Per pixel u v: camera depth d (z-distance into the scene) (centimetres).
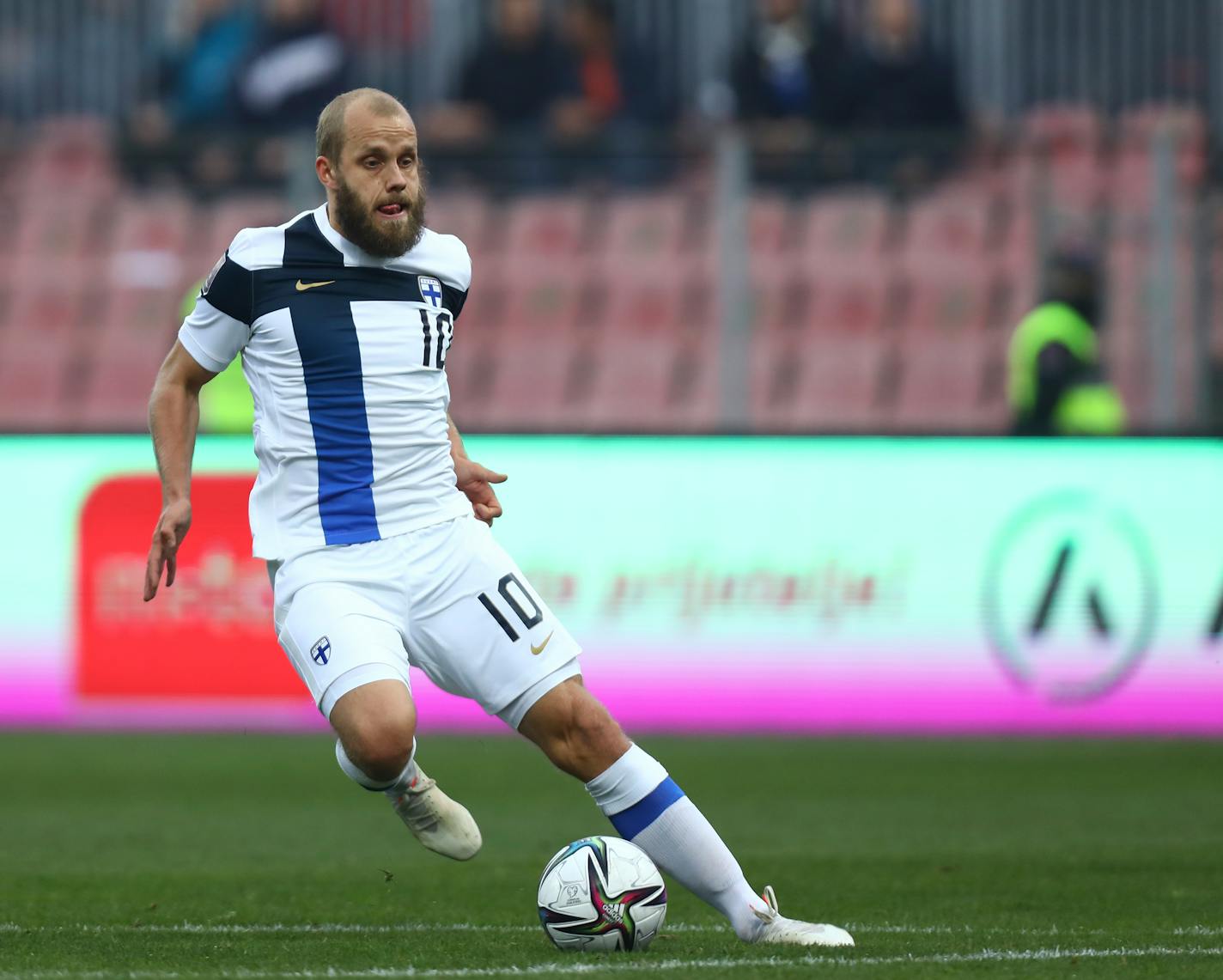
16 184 5506
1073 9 5319
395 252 1722
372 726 1609
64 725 4209
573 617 4166
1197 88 5297
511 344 5184
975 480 4128
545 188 5084
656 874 1661
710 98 5431
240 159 5309
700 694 4144
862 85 5181
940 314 5031
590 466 4178
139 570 4200
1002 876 2330
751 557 4150
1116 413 4600
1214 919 1947
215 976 1523
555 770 3669
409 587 1692
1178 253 4656
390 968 1559
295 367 1717
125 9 5578
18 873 2389
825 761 3716
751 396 5038
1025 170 4978
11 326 5341
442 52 5531
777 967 1526
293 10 5334
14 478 4216
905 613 4122
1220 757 3769
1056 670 4100
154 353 5288
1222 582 4072
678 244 5200
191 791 3334
